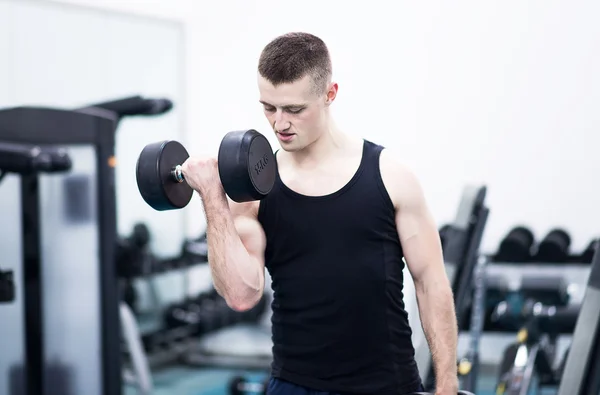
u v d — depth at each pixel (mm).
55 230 2924
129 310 4434
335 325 1487
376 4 4574
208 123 5012
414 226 1500
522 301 3482
